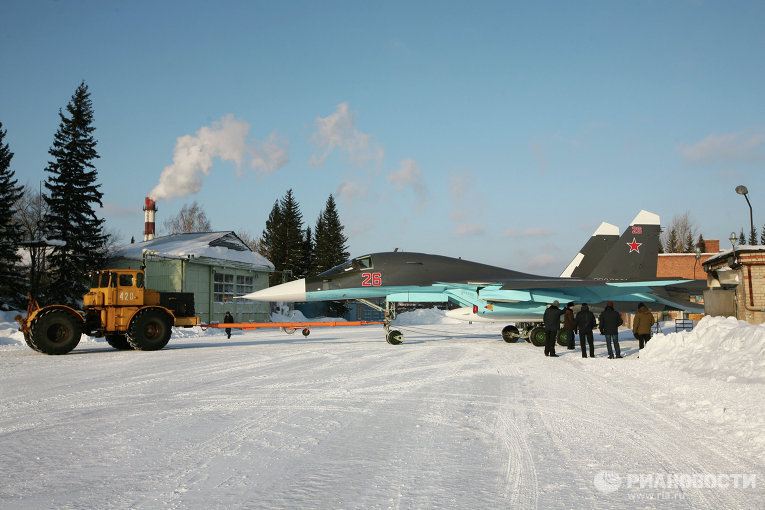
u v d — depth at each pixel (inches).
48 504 153.1
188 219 2851.9
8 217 1344.7
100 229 1459.2
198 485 169.2
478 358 595.5
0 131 1343.5
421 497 158.1
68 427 253.8
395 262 863.7
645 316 649.6
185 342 940.0
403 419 271.4
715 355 458.0
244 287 1628.9
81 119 1443.2
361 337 1095.6
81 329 681.6
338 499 156.3
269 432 242.4
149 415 281.0
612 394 350.9
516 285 802.2
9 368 513.3
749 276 768.3
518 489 165.9
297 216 2647.6
